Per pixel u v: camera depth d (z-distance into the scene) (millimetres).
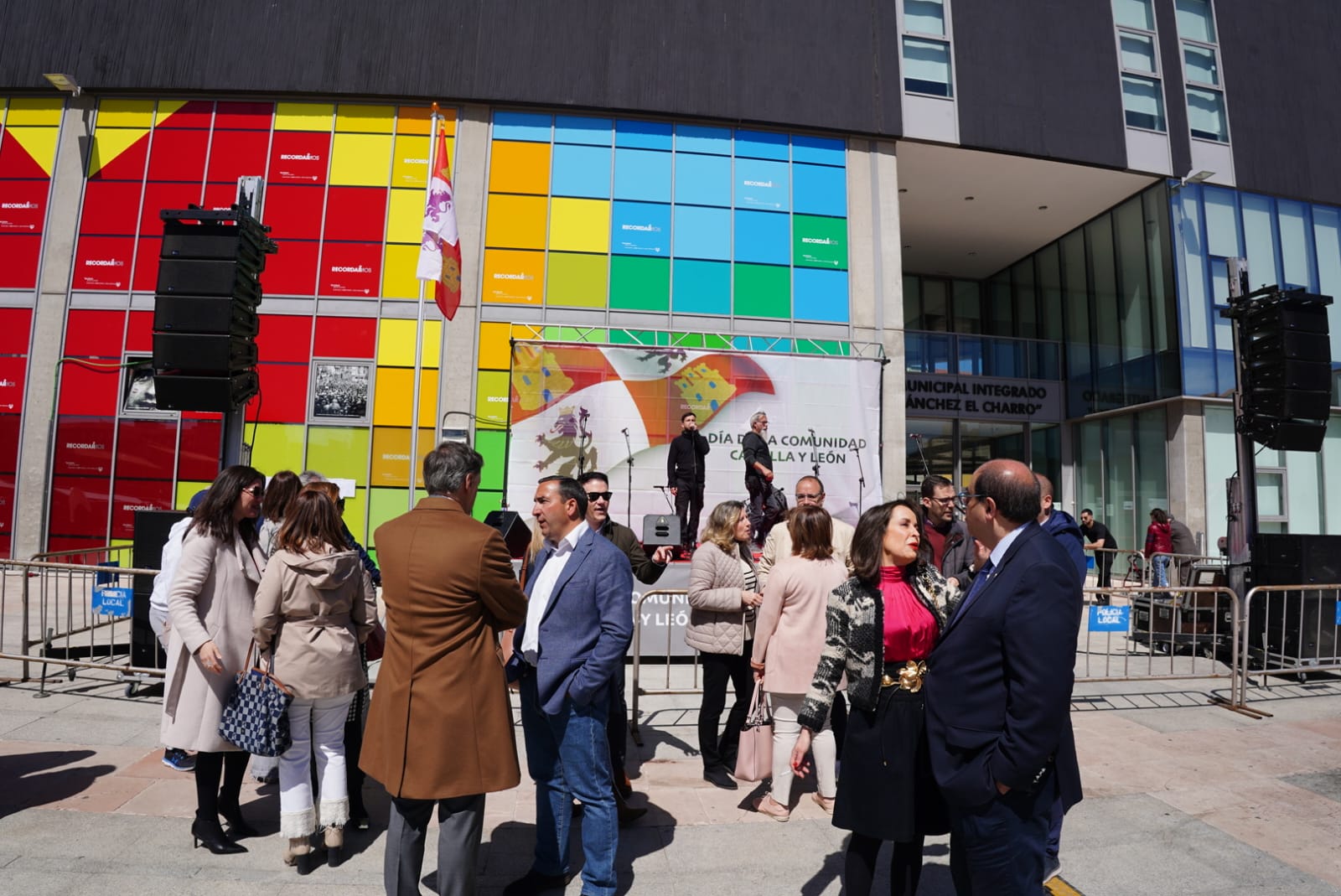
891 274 13609
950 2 14219
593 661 3072
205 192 12953
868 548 2910
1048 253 18922
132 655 6004
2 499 12469
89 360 12688
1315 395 7324
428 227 9281
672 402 9797
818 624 3990
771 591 4035
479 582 2850
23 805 4004
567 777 3170
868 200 13766
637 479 9664
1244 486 7805
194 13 13047
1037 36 14562
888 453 13219
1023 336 19906
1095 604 6570
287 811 3369
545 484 3303
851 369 10078
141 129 13086
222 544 3641
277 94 13086
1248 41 15828
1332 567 7430
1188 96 15312
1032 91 14375
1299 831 3996
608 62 13250
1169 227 15133
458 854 2828
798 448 9875
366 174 13062
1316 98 16141
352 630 3590
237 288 5727
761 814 4168
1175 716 6156
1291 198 15750
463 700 2814
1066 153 14414
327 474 12555
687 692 5945
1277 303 7406
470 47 13109
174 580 3521
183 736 3449
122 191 12969
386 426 12625
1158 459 15477
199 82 12914
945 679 2377
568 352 9758
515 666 3363
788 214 13570
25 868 3330
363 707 3965
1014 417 18172
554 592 3174
